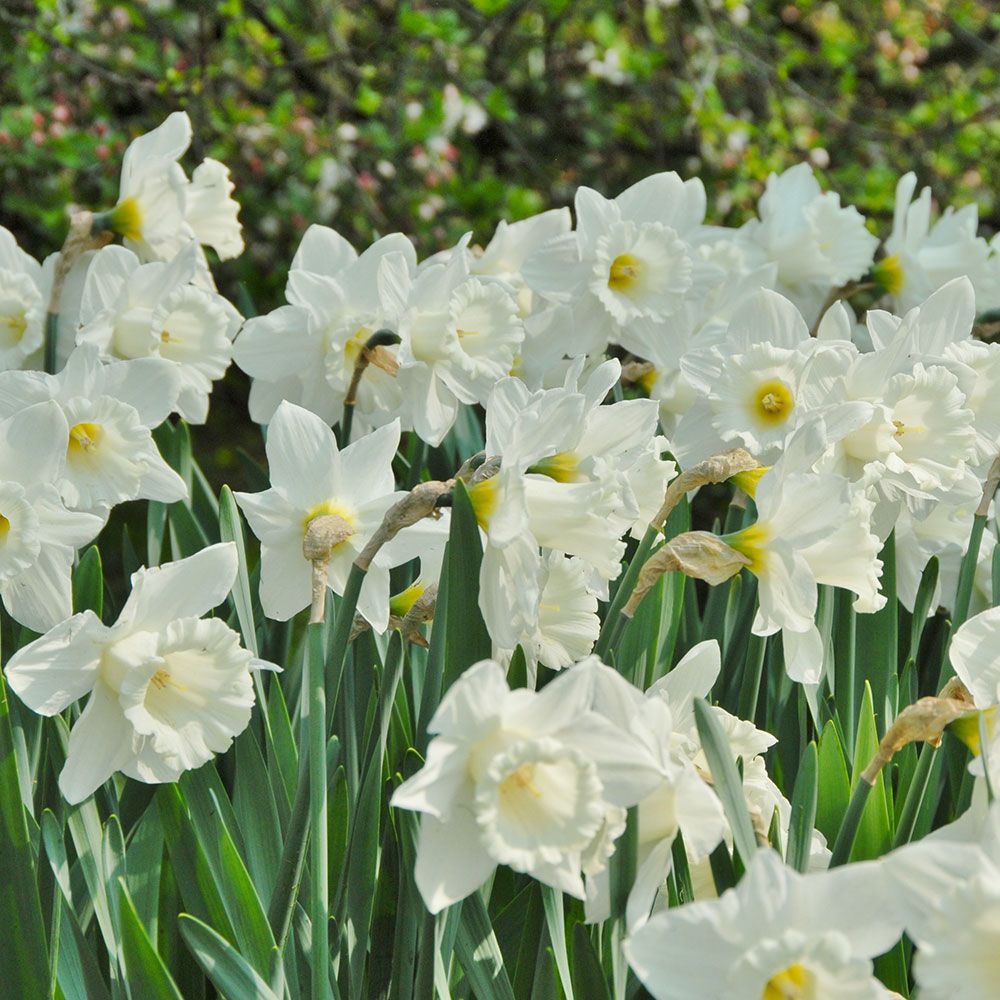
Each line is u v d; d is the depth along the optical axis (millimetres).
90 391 1327
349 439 1472
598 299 1496
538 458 1198
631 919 1158
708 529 2697
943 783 1369
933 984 1087
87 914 1269
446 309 1431
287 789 1292
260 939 1222
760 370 1359
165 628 1230
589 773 1129
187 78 2787
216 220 1530
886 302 2150
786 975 1108
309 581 1292
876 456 1319
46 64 2818
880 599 1255
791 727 1384
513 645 1200
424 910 1227
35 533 1258
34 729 1286
